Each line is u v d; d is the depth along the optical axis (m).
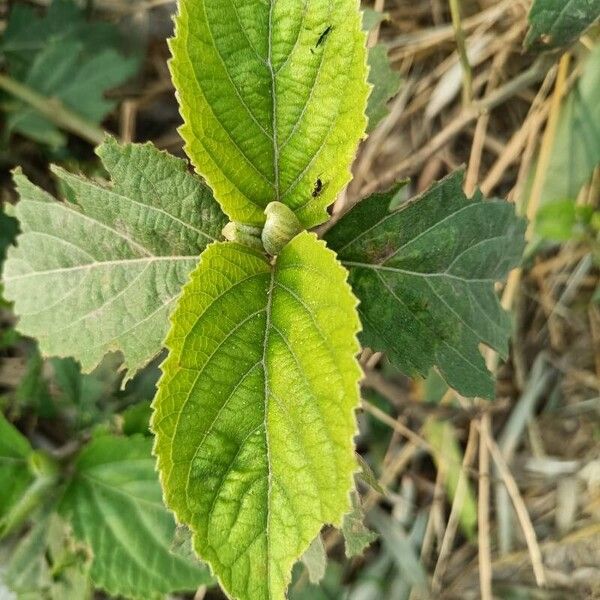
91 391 0.24
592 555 0.26
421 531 0.27
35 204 0.16
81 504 0.22
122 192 0.15
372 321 0.16
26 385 0.25
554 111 0.25
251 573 0.11
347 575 0.26
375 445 0.27
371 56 0.19
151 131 0.29
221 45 0.12
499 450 0.27
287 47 0.13
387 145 0.28
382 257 0.16
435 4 0.28
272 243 0.13
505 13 0.27
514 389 0.28
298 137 0.13
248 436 0.12
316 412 0.11
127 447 0.22
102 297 0.16
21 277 0.16
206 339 0.12
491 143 0.28
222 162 0.13
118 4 0.28
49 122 0.26
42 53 0.27
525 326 0.28
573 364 0.28
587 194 0.27
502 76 0.27
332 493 0.11
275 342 0.12
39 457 0.23
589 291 0.28
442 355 0.16
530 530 0.26
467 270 0.17
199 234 0.15
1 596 0.25
